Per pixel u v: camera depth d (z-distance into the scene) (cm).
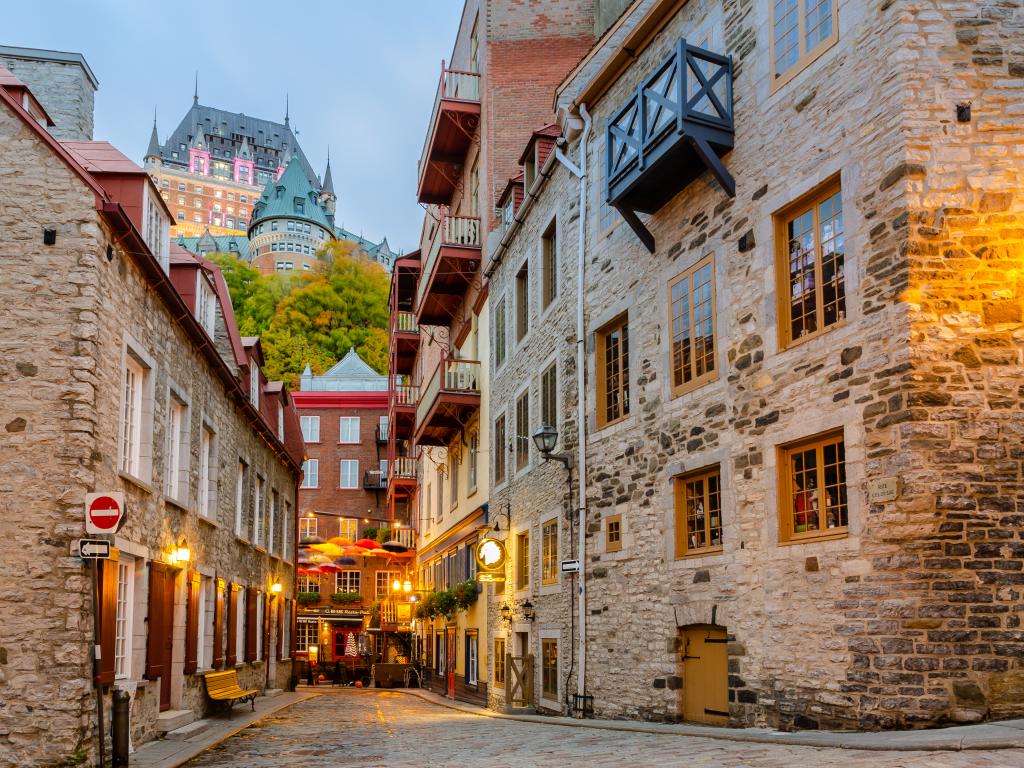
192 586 1520
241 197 18062
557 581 1686
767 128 1118
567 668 1573
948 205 908
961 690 845
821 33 1044
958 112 920
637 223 1356
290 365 6088
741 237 1154
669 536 1268
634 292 1421
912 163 912
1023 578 867
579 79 1777
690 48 1179
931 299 895
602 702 1430
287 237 13238
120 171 1276
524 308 2086
